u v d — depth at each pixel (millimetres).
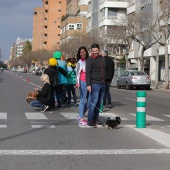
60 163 6594
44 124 11031
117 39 48562
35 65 143000
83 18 91188
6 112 13977
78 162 6684
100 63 10258
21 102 18188
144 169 6277
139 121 10617
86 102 11219
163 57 47156
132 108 16328
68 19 91562
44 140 8625
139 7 50656
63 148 7809
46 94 14250
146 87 35219
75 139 8797
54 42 139125
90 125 10586
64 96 16297
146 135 9367
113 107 16594
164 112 15375
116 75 39531
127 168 6320
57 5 139250
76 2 102312
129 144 8305
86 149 7746
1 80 50156
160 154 7367
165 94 28375
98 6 67062
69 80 15836
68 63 15945
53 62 14297
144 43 42969
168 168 6355
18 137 8938
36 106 14367
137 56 53062
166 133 9727
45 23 141250
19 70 173500
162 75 47781
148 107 17375
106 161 6781
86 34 61500
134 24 41250
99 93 10430
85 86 10914
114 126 10273
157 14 37562
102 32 55562
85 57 11312
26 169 6156
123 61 57500
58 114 13500
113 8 62406
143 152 7520
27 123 11203
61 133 9562
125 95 25531
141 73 34500
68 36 90562
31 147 7855
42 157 7008
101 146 8070
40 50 123750
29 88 30922
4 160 6734
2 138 8789
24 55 160875
